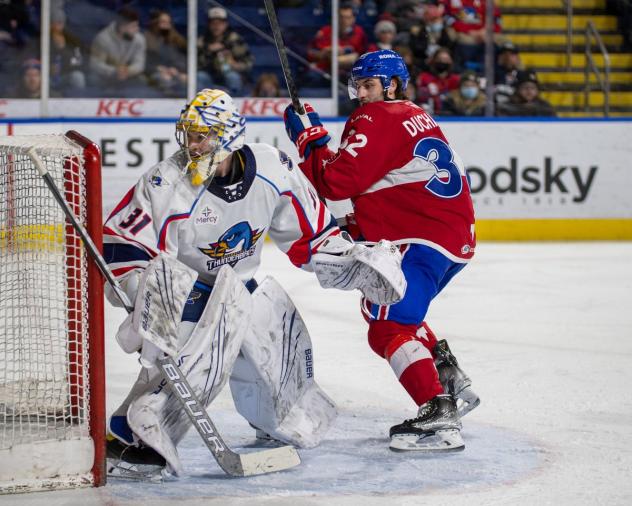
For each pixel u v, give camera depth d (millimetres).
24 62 15633
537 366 7574
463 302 10789
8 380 5801
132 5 15758
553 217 16609
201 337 4734
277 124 16031
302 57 16234
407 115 5520
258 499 4441
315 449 5352
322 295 11336
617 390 6777
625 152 16672
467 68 16797
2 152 4617
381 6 16656
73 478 4586
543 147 16516
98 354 4570
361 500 4434
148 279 4438
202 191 4691
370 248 5070
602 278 12602
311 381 5438
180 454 5266
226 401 6535
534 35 19141
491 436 5602
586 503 4387
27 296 5023
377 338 5492
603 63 19156
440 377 5598
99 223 4551
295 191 5023
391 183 5520
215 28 15984
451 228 5543
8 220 4949
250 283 5309
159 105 16047
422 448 5234
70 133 4836
